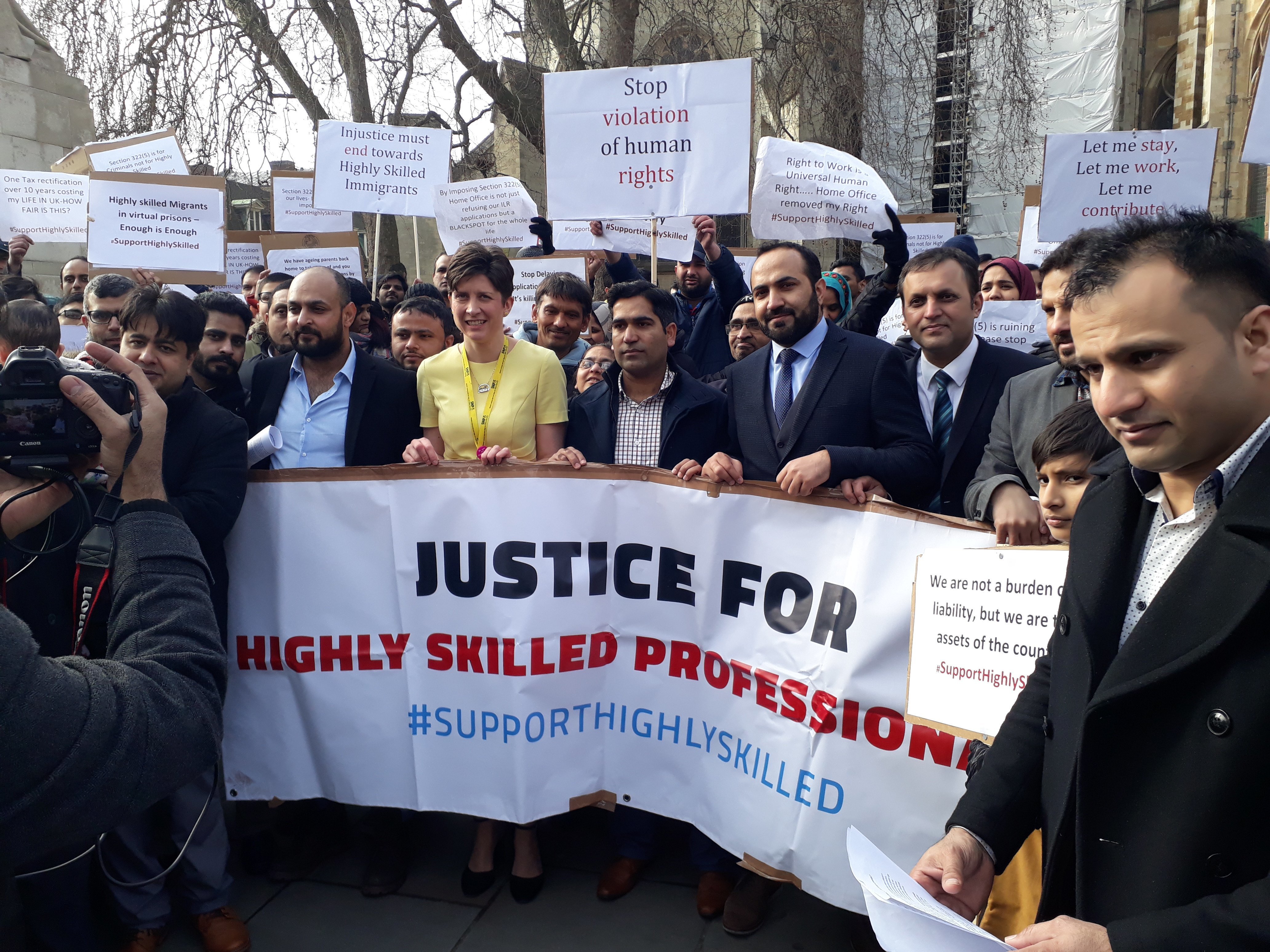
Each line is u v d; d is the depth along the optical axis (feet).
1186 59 65.51
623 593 8.96
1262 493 3.62
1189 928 3.45
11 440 4.42
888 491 8.49
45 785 3.27
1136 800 3.84
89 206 17.11
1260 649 3.50
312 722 9.26
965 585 6.78
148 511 4.73
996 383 9.81
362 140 18.89
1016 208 65.05
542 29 39.14
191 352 8.87
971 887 4.69
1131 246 3.70
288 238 20.95
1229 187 61.31
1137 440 3.77
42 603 7.49
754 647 8.26
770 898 9.21
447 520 9.02
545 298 13.43
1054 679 4.51
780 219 15.37
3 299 9.21
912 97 47.57
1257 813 3.51
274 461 10.47
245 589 9.34
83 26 35.09
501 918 9.06
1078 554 4.50
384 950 8.59
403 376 10.98
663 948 8.57
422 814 11.09
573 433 10.76
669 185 12.84
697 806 8.68
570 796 9.02
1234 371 3.59
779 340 9.63
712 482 8.47
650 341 9.98
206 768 4.09
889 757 7.48
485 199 19.34
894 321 17.13
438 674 9.09
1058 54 69.31
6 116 30.91
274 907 9.31
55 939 8.07
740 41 41.96
